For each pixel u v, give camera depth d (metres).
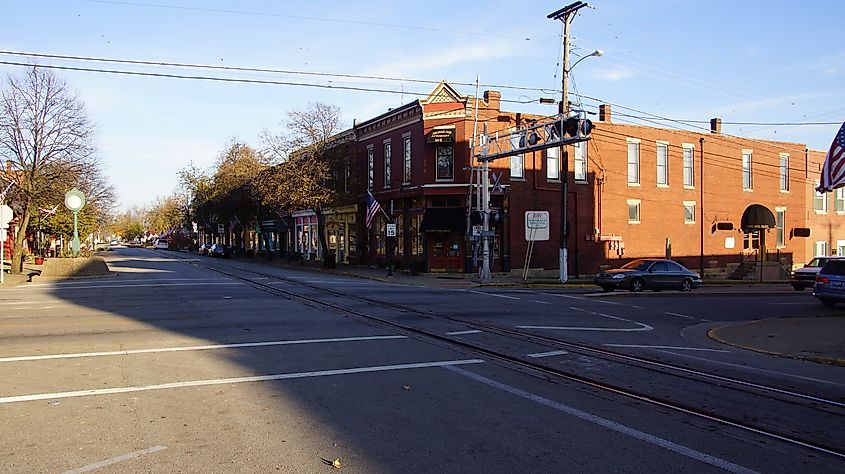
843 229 54.66
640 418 7.37
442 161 36.75
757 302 23.86
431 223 36.16
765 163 49.19
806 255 51.59
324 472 5.52
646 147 42.81
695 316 19.05
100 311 17.36
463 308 18.88
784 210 50.16
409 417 7.25
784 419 7.42
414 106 37.25
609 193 40.97
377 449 6.13
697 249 45.03
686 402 8.15
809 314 19.67
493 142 36.16
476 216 31.25
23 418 7.16
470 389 8.69
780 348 12.79
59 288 25.42
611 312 19.22
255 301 20.17
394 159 40.19
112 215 111.50
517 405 7.87
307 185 40.81
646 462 5.84
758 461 5.93
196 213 79.88
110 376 9.32
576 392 8.63
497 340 12.96
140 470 5.55
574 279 35.69
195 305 18.92
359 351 11.46
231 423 6.98
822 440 6.61
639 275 27.41
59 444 6.25
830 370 10.70
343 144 43.16
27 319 15.64
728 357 11.92
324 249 42.72
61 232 49.91
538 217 34.50
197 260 59.00
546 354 11.50
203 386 8.71
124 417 7.20
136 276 33.28
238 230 68.69
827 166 15.17
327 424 6.96
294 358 10.75
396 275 35.56
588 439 6.52
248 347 11.79
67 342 12.27
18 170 35.69
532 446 6.27
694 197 45.03
